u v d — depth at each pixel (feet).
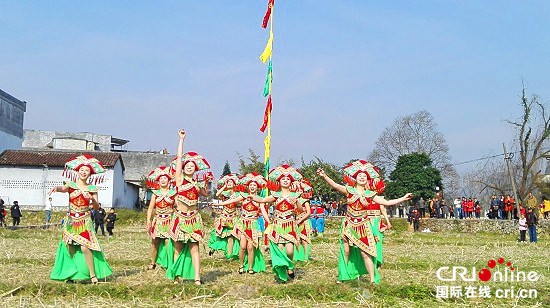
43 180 139.54
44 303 30.32
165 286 33.68
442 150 206.69
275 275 39.32
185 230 36.19
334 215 143.54
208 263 47.55
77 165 36.88
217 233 50.49
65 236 36.14
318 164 148.87
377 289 34.04
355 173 36.45
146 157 204.23
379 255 38.09
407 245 73.05
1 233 79.25
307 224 48.75
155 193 43.39
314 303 31.40
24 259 46.57
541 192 150.71
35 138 224.12
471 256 57.93
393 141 207.41
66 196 140.67
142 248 61.00
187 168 36.96
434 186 179.52
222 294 33.04
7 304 29.71
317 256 55.06
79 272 36.09
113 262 45.80
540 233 105.81
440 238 89.92
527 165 145.59
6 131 158.51
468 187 207.31
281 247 39.01
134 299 31.40
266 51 72.69
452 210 154.92
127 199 166.91
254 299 31.99
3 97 155.74
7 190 138.31
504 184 176.24
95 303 30.58
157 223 42.86
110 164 142.92
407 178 178.70
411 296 33.42
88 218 36.63
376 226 41.09
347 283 35.99
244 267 43.14
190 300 31.71
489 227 110.42
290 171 39.75
